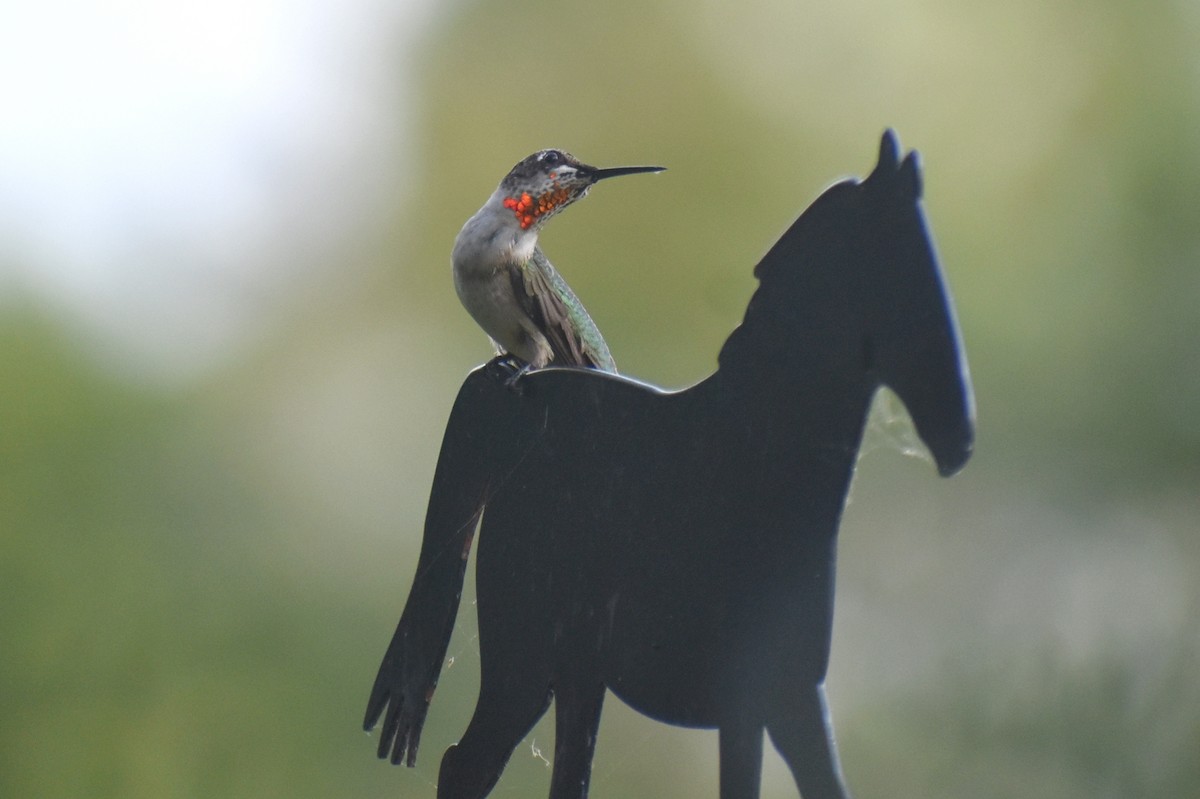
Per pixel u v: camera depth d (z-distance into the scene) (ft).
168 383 68.03
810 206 17.54
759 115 84.89
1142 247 47.65
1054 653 42.42
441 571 23.40
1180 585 43.04
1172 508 44.91
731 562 18.44
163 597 59.98
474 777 21.67
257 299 83.76
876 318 16.57
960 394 15.47
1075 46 63.10
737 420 18.60
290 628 61.98
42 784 54.03
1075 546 46.26
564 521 21.11
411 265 91.61
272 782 57.00
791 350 17.75
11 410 59.16
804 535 17.53
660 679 19.20
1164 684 40.60
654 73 86.84
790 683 17.49
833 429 17.17
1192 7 53.11
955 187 73.97
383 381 86.33
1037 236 56.70
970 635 45.50
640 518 19.92
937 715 42.86
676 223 84.17
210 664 59.00
